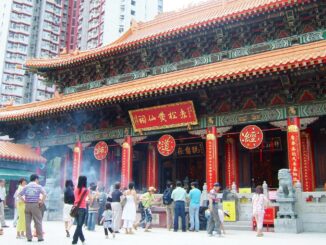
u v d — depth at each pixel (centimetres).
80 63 3631
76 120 3341
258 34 2848
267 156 3003
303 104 2341
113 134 3156
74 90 3853
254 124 2588
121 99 2739
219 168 3150
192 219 2066
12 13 10719
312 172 2670
